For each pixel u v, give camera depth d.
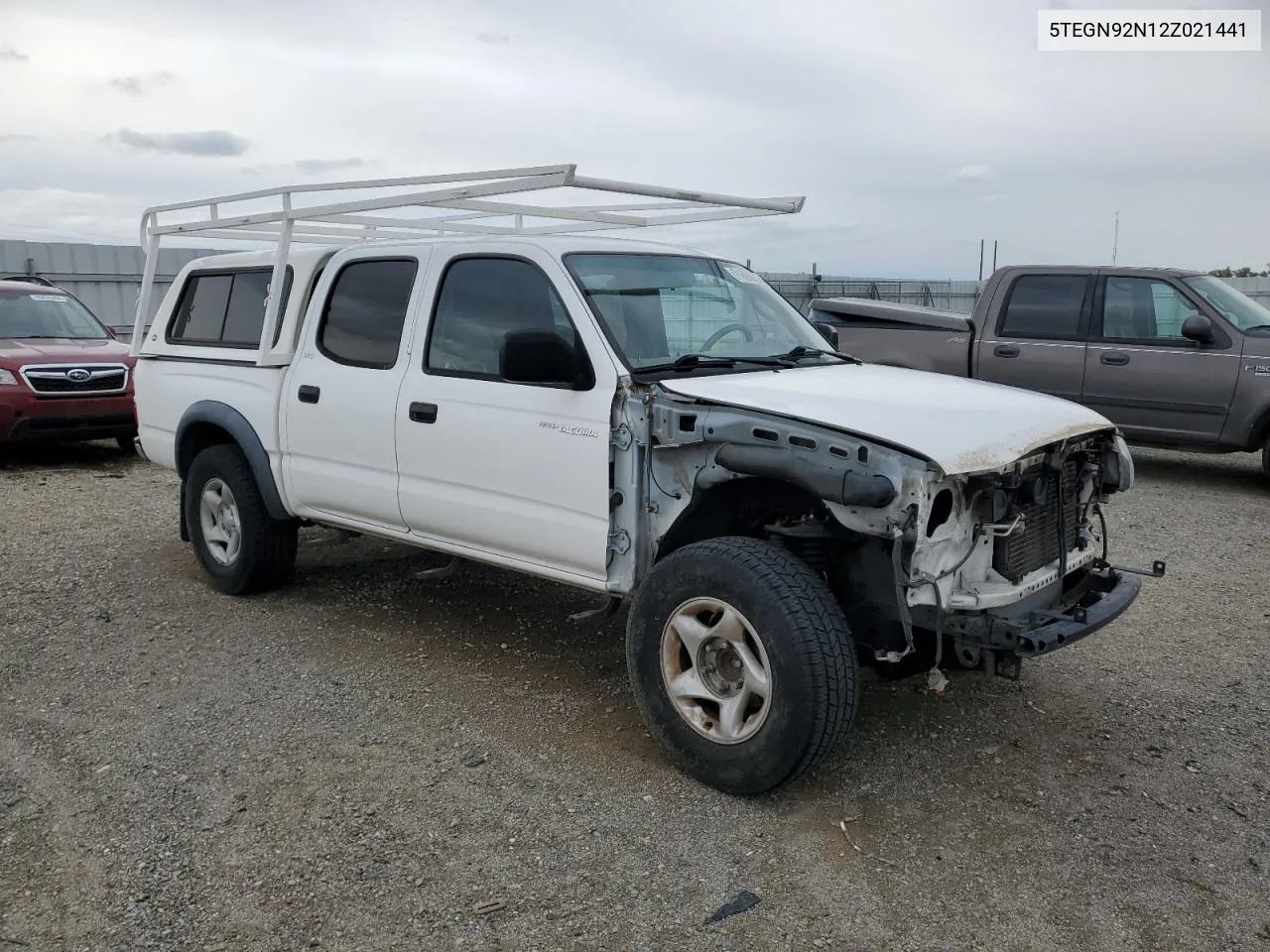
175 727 4.29
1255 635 5.48
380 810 3.62
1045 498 3.92
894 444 3.33
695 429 3.75
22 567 6.60
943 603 3.58
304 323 5.43
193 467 6.04
